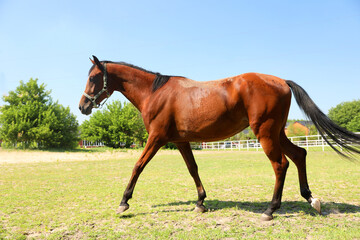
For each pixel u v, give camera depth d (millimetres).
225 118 3430
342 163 10211
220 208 4020
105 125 38312
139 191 5719
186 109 3562
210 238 2730
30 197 5176
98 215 3779
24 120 27172
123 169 10641
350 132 3146
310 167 9172
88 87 4188
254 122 3268
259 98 3254
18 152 24094
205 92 3518
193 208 4090
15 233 3078
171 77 3912
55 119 29156
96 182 7246
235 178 7184
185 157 4016
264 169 9203
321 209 3721
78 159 16750
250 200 4570
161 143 3752
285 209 3828
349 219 3240
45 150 27266
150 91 3926
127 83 4109
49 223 3486
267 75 3482
